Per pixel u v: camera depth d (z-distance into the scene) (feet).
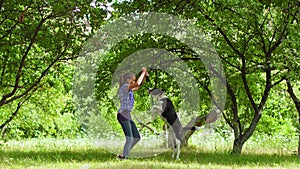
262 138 63.62
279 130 66.18
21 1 37.19
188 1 38.09
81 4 34.94
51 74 48.29
